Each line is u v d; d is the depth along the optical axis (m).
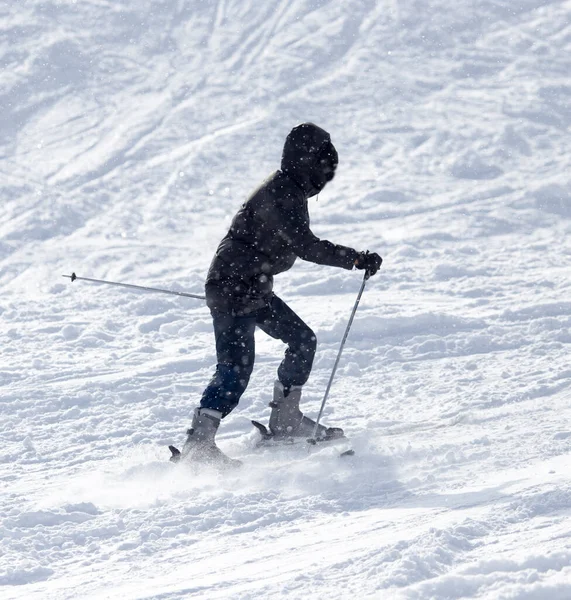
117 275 41.84
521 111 71.56
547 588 9.89
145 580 11.68
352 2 93.38
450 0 93.75
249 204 17.06
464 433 18.56
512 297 32.69
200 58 82.25
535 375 22.95
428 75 79.69
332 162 16.84
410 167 61.53
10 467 17.84
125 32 85.94
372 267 17.28
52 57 79.31
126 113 71.06
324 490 15.20
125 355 26.69
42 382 23.77
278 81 78.00
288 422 18.48
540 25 89.06
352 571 11.18
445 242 46.69
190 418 21.03
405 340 26.98
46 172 59.53
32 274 42.62
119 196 56.06
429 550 11.32
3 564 12.37
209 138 66.69
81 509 14.54
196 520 13.88
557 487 13.54
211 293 17.25
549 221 50.72
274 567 11.68
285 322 18.06
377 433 18.88
